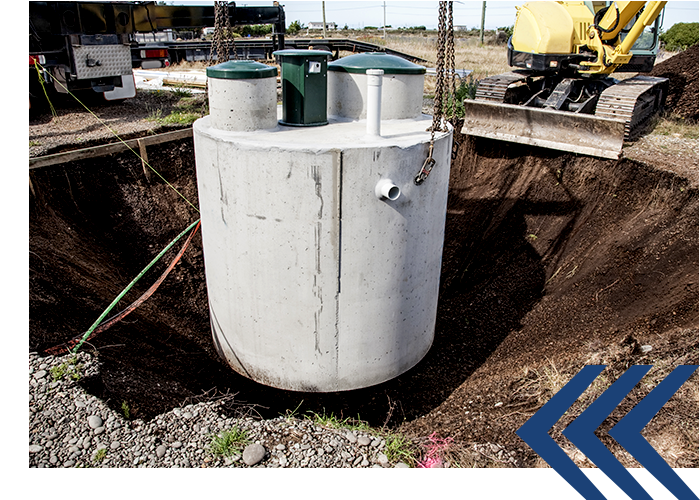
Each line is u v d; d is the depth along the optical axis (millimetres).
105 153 9055
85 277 7344
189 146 10172
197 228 9531
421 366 7234
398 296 6242
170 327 7512
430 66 21328
